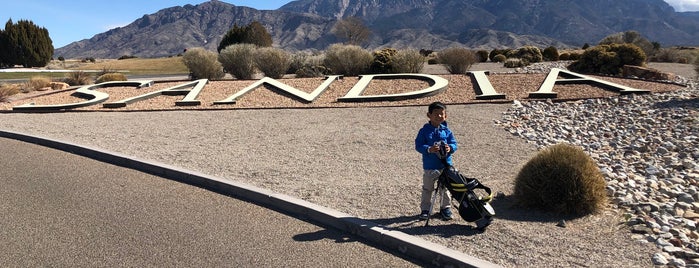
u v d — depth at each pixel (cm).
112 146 1105
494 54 4866
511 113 1430
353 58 2747
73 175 866
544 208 636
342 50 2762
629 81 1961
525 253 504
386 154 987
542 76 2031
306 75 2798
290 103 1792
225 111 1677
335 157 969
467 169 853
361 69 2769
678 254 493
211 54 2959
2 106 1983
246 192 725
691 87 1809
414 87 1956
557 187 622
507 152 977
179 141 1165
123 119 1559
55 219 633
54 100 2092
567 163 627
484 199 557
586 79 1867
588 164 635
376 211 638
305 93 1898
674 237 536
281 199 676
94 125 1444
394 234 545
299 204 653
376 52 2969
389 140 1119
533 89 1822
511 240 539
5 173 890
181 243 552
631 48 2512
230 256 518
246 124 1399
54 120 1574
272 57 2803
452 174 567
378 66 2730
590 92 1733
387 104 1670
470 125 1269
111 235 577
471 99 1698
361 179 800
